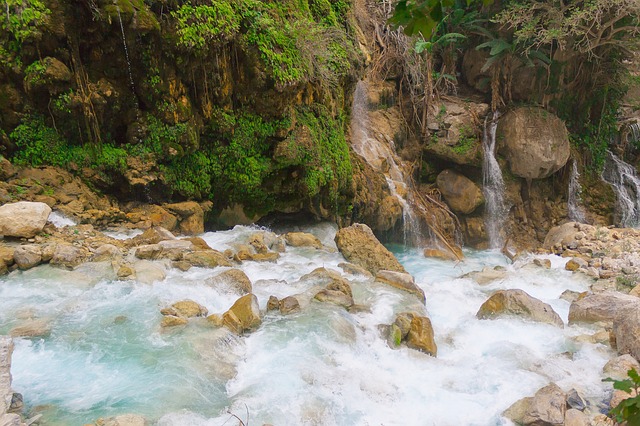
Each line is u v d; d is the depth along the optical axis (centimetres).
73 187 833
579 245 1222
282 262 815
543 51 1514
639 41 1461
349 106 1318
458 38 1595
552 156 1436
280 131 1002
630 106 1827
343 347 539
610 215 1592
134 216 861
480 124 1512
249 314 561
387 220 1289
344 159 1146
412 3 189
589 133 1645
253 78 952
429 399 484
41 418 393
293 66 991
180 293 610
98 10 787
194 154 954
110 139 886
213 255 735
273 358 504
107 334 516
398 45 1564
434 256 1260
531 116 1474
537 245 1466
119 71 855
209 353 496
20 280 611
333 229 1126
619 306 687
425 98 1508
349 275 790
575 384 509
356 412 450
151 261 695
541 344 621
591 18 1359
